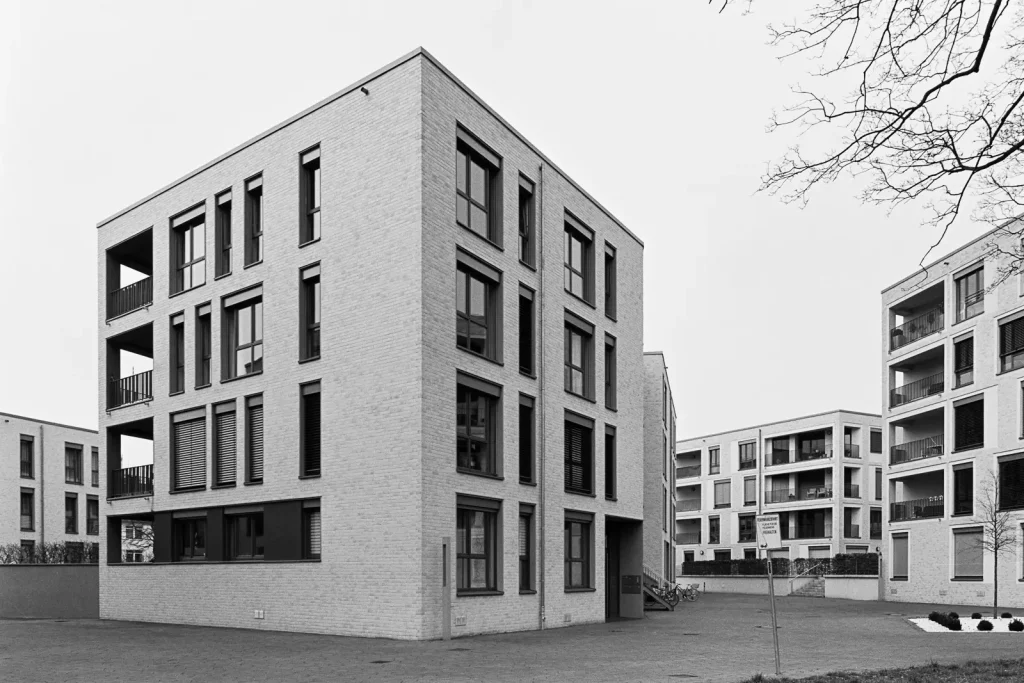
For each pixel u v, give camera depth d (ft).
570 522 82.43
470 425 68.28
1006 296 119.55
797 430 216.95
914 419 145.79
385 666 46.29
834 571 164.45
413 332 62.59
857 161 26.99
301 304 70.59
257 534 72.74
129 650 53.98
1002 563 118.32
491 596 68.03
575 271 87.25
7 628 72.18
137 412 86.07
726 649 57.67
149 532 197.47
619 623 84.38
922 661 50.93
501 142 74.28
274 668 45.34
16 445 169.37
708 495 243.81
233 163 77.92
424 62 64.80
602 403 88.28
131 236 88.94
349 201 68.03
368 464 63.87
